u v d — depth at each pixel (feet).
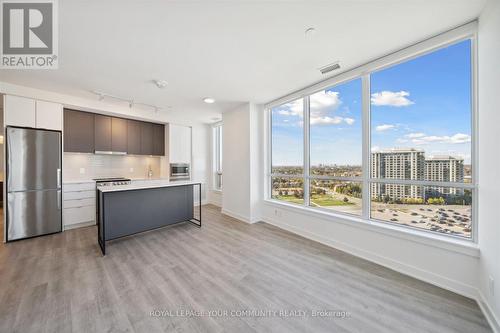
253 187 13.53
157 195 11.50
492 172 5.00
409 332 4.70
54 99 11.27
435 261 6.46
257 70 8.80
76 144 12.87
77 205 12.25
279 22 5.88
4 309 5.35
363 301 5.75
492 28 4.96
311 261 8.08
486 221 5.29
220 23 5.91
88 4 5.14
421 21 5.85
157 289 6.27
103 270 7.36
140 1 5.05
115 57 7.68
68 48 7.07
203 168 19.45
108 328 4.78
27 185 10.41
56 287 6.31
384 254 7.68
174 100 12.82
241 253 8.80
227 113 15.37
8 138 9.91
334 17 5.68
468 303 5.60
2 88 9.76
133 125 15.67
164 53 7.43
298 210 11.09
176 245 9.64
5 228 9.82
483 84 5.41
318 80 9.86
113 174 15.69
